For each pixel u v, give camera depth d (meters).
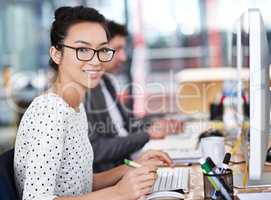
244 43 1.62
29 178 1.17
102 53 1.37
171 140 2.41
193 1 5.77
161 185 1.43
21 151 1.26
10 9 5.86
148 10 5.76
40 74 5.39
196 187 1.41
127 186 1.18
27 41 5.94
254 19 1.18
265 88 1.22
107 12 5.66
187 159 1.87
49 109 1.22
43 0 5.77
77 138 1.32
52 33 1.40
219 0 5.66
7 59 5.79
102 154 2.18
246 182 1.38
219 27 5.71
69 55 1.35
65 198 1.15
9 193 1.13
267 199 1.21
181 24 5.81
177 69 5.72
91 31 1.35
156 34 5.82
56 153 1.19
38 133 1.20
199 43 5.80
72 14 1.37
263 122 1.20
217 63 5.70
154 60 5.73
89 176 1.44
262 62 1.19
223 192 1.22
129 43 5.49
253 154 1.20
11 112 4.91
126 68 5.14
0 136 4.31
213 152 1.60
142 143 2.25
